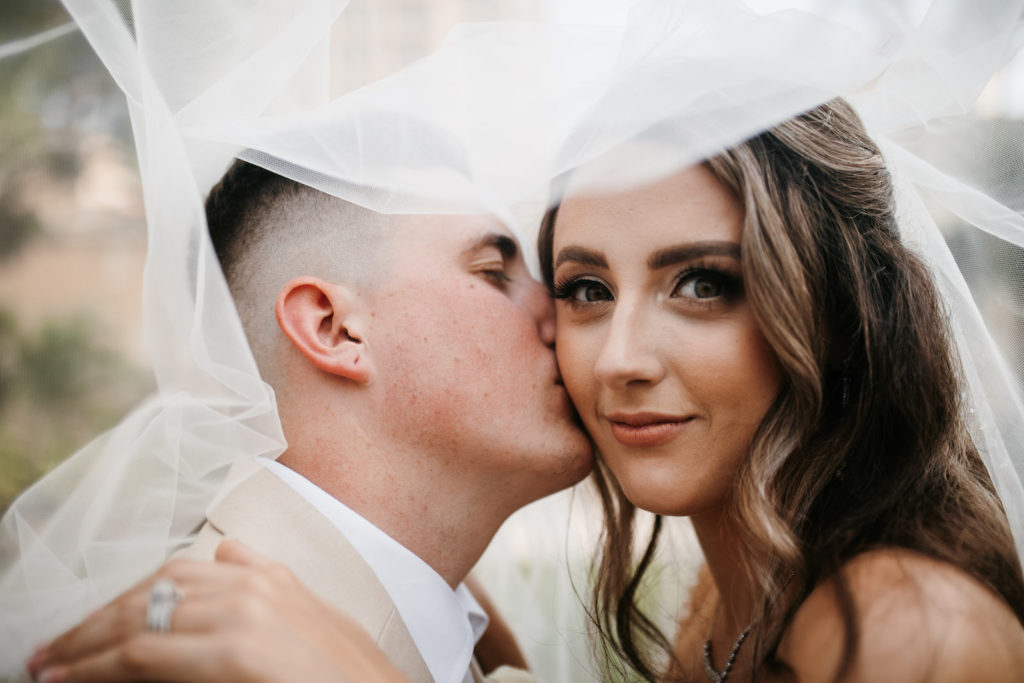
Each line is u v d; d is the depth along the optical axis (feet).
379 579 5.65
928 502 5.38
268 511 5.61
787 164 5.41
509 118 5.85
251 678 3.82
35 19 6.59
